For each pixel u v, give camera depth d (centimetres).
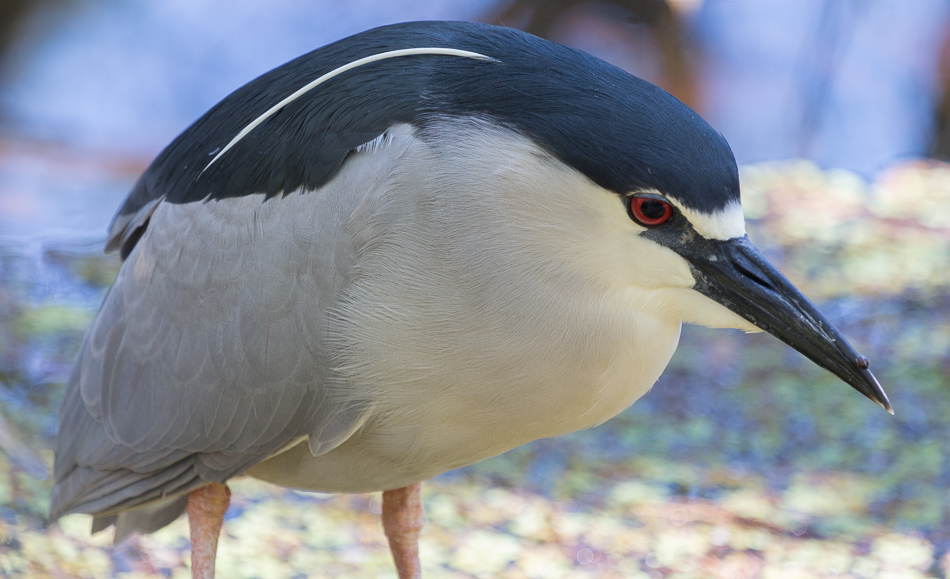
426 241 522
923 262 1581
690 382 1276
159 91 2283
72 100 2209
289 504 965
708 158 498
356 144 536
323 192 542
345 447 586
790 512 993
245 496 977
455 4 2291
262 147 567
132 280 620
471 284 520
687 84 2080
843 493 1030
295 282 550
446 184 518
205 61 2339
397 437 565
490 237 517
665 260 515
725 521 971
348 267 537
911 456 1102
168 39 2328
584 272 520
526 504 995
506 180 512
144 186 659
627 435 1152
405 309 529
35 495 902
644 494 1019
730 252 510
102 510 639
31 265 1459
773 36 2200
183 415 596
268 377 567
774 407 1218
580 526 955
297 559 860
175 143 647
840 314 1425
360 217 530
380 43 572
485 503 995
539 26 2005
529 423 555
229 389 579
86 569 804
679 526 960
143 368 607
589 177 500
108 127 2158
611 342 532
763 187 1881
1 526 835
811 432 1160
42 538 836
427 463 585
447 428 559
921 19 2180
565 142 500
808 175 1952
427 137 524
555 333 526
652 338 544
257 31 2381
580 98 506
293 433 579
